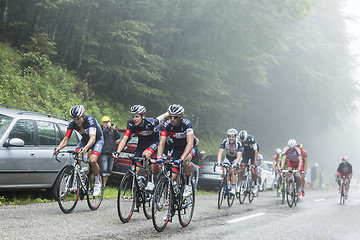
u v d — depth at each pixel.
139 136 6.43
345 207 11.66
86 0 15.73
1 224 5.10
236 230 6.07
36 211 6.28
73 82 16.25
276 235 5.86
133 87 18.20
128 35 16.02
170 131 6.09
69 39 16.66
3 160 6.48
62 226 5.27
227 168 9.30
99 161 9.48
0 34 15.54
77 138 8.32
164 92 19.67
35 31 15.50
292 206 10.80
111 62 17.23
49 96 14.39
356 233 6.47
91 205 6.92
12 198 7.34
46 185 7.36
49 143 7.47
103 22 16.97
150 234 5.22
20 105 12.77
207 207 8.88
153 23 18.20
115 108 18.00
